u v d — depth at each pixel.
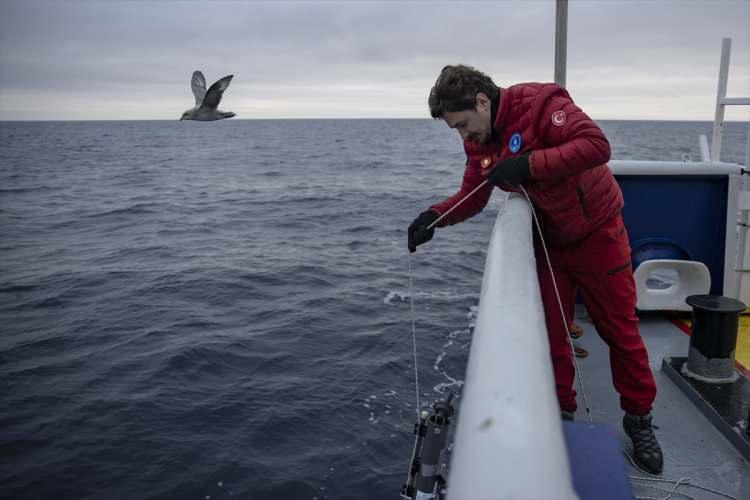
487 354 0.83
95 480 5.79
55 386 7.82
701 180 4.10
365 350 8.62
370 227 21.48
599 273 2.47
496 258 1.36
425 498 1.73
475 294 11.65
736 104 4.01
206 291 12.50
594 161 2.02
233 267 14.81
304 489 5.45
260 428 6.52
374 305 11.02
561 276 2.55
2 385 7.89
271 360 8.41
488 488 0.55
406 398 7.05
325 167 53.81
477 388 0.75
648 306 4.13
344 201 29.28
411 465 1.93
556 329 2.59
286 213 25.50
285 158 69.06
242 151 86.38
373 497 5.30
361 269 14.23
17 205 29.89
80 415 6.99
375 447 6.06
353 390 7.30
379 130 199.12
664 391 3.23
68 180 44.06
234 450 6.13
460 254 15.69
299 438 6.29
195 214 25.81
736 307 3.08
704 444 2.78
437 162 59.03
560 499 0.54
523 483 0.55
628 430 2.68
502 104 2.15
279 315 10.59
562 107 2.08
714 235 4.15
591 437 1.83
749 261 4.04
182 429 6.59
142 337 9.62
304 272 14.03
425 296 11.53
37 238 20.47
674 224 4.16
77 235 21.03
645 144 70.31
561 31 3.46
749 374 3.32
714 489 2.48
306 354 8.59
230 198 31.62
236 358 8.53
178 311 11.10
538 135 2.13
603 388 3.29
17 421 6.89
